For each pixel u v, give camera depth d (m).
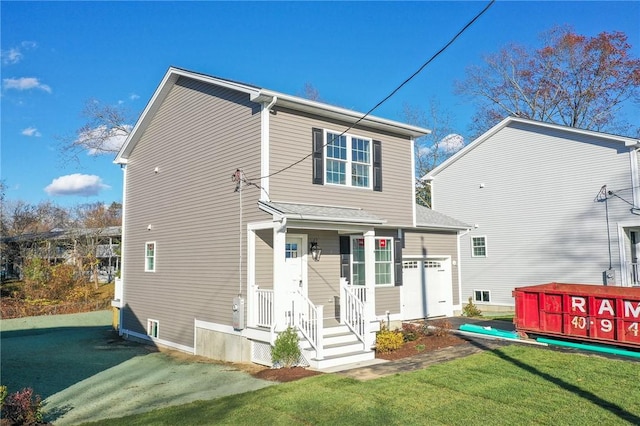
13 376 11.74
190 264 14.66
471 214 24.28
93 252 36.72
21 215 43.94
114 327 20.16
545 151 21.66
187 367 12.33
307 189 13.05
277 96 12.18
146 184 17.38
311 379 9.58
